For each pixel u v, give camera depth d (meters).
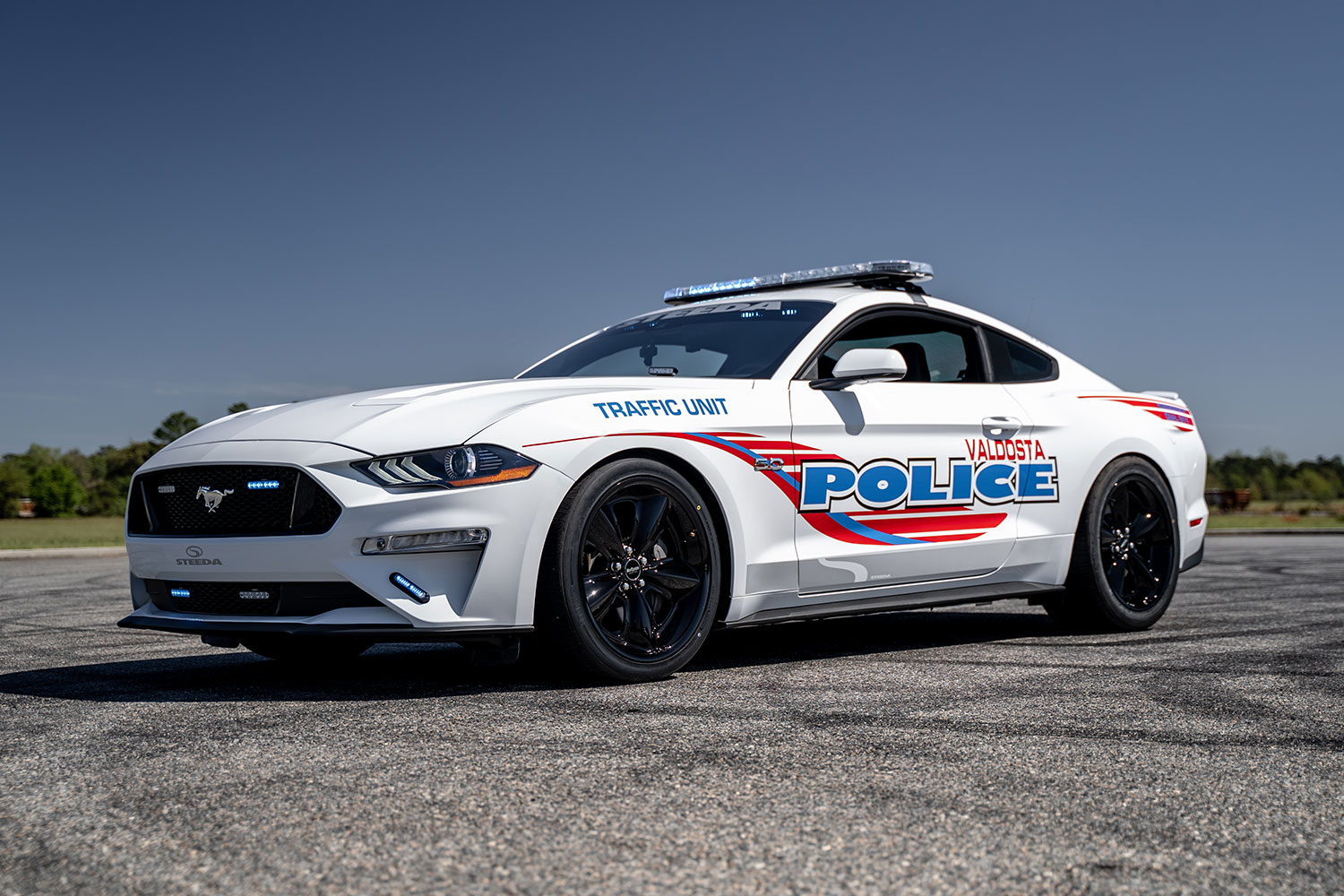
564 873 1.78
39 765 2.46
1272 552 11.62
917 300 4.70
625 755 2.53
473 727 2.83
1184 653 4.19
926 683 3.52
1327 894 1.73
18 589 7.81
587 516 3.44
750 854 1.87
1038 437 4.71
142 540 3.62
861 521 4.11
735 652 4.26
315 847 1.90
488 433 3.36
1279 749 2.62
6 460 120.94
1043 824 2.04
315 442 3.37
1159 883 1.77
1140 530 5.06
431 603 3.28
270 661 4.10
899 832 1.99
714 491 3.73
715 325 4.55
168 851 1.88
